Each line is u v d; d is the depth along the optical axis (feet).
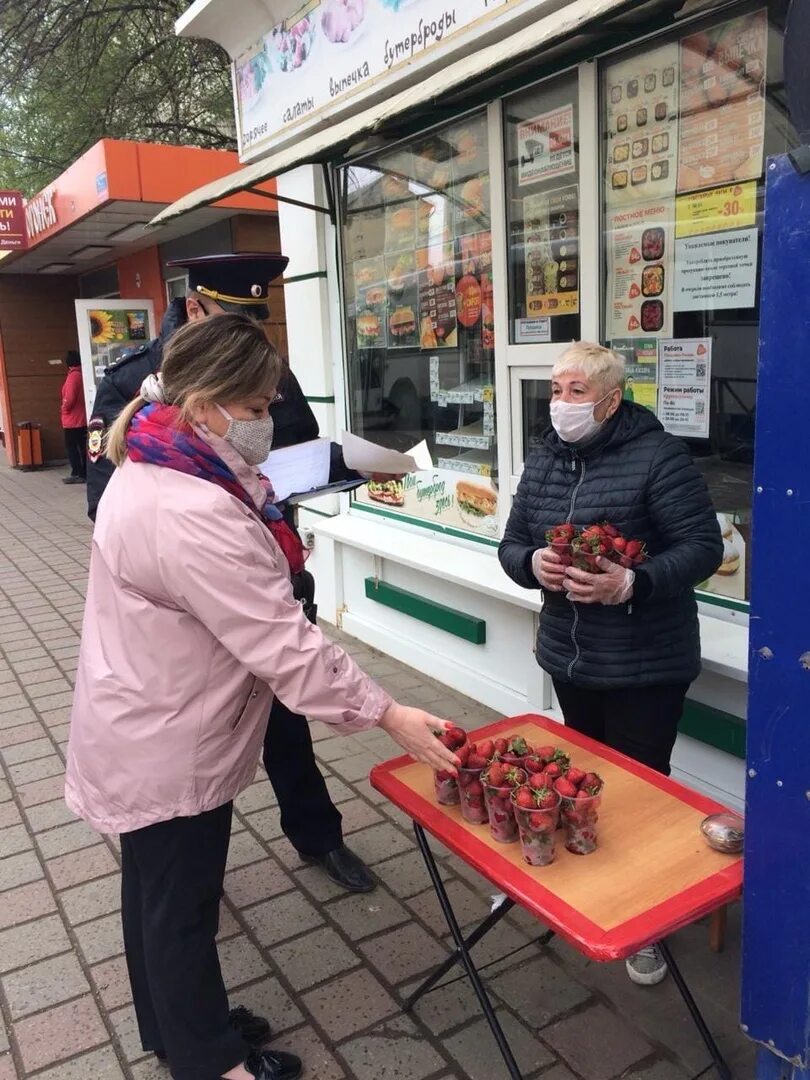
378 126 9.75
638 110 9.57
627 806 6.35
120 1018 7.54
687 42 8.95
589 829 5.77
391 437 14.98
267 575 5.45
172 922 5.97
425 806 6.56
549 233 11.02
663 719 7.74
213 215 27.14
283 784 8.95
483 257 12.26
